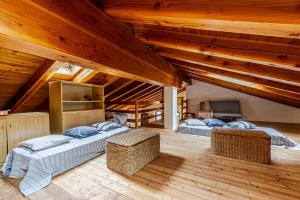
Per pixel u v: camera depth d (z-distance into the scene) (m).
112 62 1.77
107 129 3.53
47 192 1.81
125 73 2.08
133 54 2.17
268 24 0.92
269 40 1.54
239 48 1.72
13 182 2.01
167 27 1.96
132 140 2.38
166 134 4.35
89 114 4.06
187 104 7.57
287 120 5.94
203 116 6.34
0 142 2.63
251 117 6.46
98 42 1.57
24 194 1.74
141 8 1.27
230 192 1.78
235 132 2.78
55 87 3.49
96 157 2.81
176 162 2.56
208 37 1.87
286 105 5.92
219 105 6.71
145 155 2.44
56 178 2.10
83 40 1.39
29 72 2.81
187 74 5.89
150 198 1.70
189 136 4.13
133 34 2.18
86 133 3.01
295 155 2.80
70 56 1.32
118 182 2.00
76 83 3.76
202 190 1.83
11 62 2.41
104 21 1.62
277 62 1.53
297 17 0.80
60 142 2.52
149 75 2.69
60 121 3.46
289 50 1.46
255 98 6.36
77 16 1.32
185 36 2.00
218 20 1.03
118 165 2.26
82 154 2.54
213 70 3.37
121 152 2.21
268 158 2.48
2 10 0.90
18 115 2.89
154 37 2.18
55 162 2.17
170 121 5.05
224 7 0.98
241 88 5.79
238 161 2.59
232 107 6.48
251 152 2.59
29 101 3.69
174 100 5.07
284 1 0.82
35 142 2.31
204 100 7.22
